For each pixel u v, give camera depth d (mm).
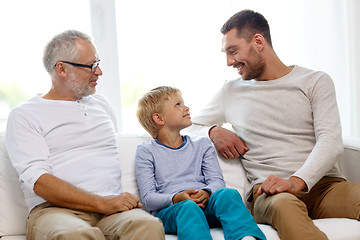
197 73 2682
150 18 2625
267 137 1986
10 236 1737
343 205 1790
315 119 1927
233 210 1586
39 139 1707
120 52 2605
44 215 1558
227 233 1533
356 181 2053
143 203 1822
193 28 2670
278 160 1938
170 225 1659
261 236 1506
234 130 2145
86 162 1754
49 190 1579
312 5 2881
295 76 2012
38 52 2426
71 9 2482
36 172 1605
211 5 2691
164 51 2645
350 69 2932
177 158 1907
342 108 2977
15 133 1699
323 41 2910
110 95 2580
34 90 2428
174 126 1947
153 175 1870
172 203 1730
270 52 2041
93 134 1824
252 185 1967
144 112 1978
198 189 1829
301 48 2879
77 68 1814
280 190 1670
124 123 2682
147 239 1438
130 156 1979
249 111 2037
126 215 1535
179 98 1976
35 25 2420
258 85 2041
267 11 2812
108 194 1733
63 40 1821
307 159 1822
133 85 2643
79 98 1872
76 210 1630
